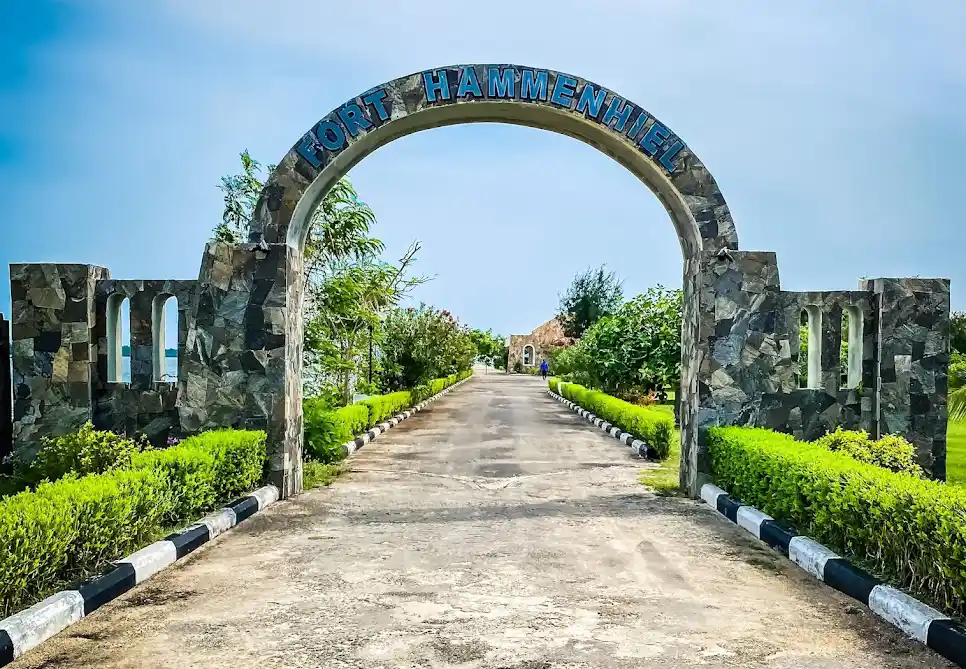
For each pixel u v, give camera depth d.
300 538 6.77
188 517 6.80
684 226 9.20
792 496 6.52
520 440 15.17
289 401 8.78
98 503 5.28
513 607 4.94
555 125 9.19
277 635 4.44
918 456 8.76
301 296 9.34
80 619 4.68
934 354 8.77
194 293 8.67
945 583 4.50
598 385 22.42
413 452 13.12
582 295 47.22
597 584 5.44
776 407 8.78
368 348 17.38
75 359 8.66
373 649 4.23
